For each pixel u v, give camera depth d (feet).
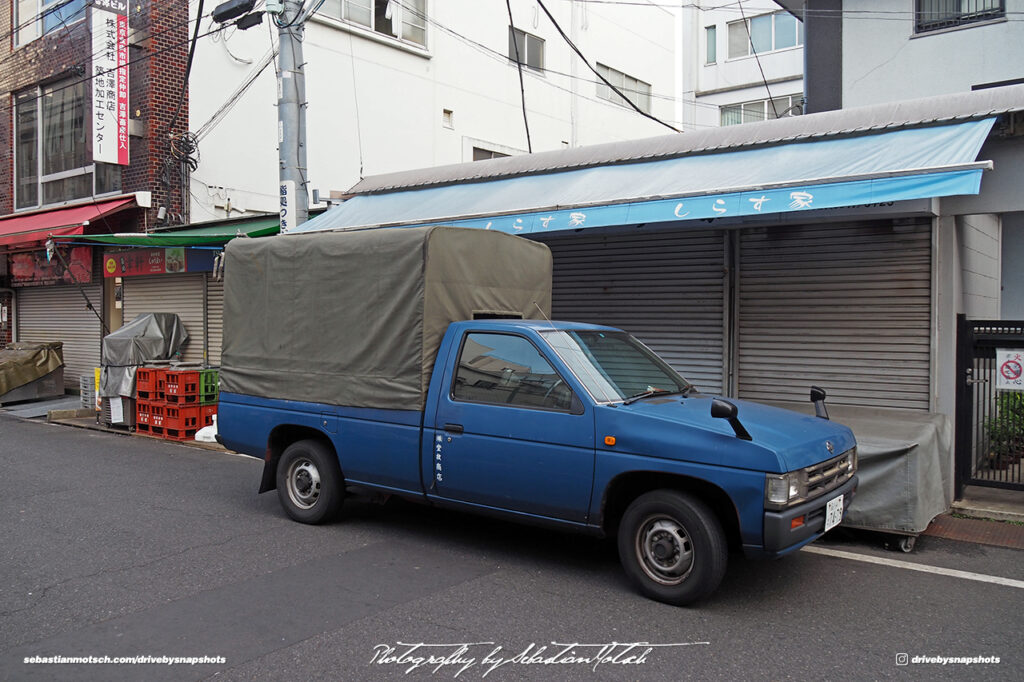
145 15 49.14
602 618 14.80
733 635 14.03
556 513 16.69
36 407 49.34
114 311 54.95
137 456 32.89
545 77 74.13
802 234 27.30
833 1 43.16
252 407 22.41
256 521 21.84
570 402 16.56
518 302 22.09
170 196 49.21
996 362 23.84
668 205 25.29
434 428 18.39
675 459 15.08
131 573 17.25
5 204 61.00
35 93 58.44
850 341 26.32
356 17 57.31
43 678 12.17
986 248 31.35
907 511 18.95
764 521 14.21
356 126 56.80
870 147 24.44
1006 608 15.40
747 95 87.45
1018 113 23.26
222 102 51.57
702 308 29.66
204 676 12.28
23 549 19.08
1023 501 23.61
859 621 14.73
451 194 34.50
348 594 15.98
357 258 20.02
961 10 40.19
